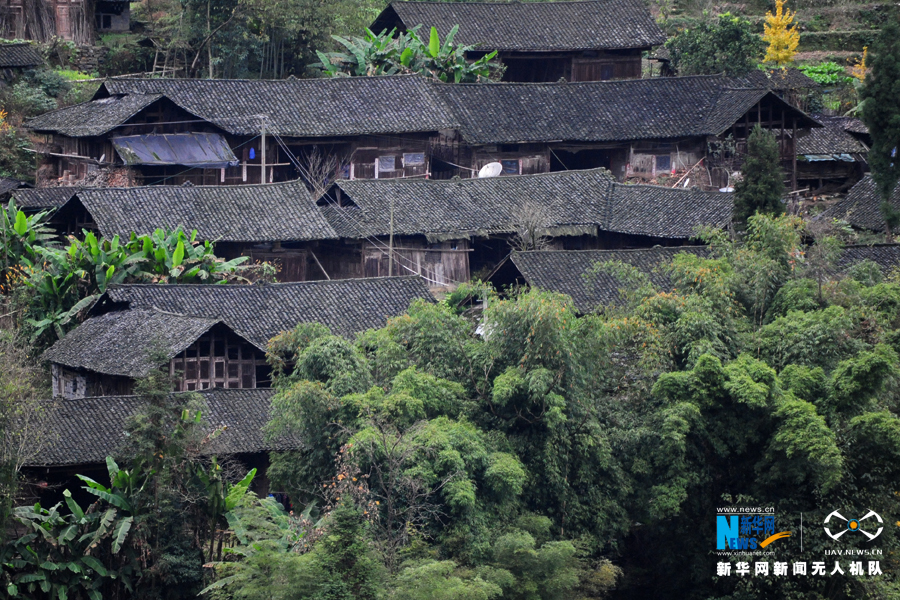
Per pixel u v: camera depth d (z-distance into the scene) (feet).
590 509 166.40
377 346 181.16
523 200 323.16
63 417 193.16
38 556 159.22
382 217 306.96
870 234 308.60
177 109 338.75
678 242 306.35
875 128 271.08
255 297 241.76
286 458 174.91
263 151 330.34
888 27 271.49
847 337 174.81
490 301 177.99
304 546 145.28
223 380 222.07
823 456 151.74
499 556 151.64
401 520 152.25
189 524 167.94
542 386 160.56
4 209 273.33
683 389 165.99
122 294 238.48
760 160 278.67
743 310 193.77
